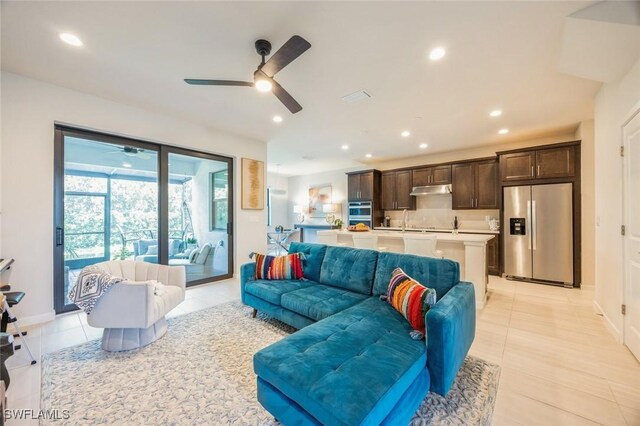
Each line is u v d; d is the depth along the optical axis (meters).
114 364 2.09
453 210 6.00
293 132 4.63
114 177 3.57
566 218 4.24
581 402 1.68
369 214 6.71
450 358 1.59
